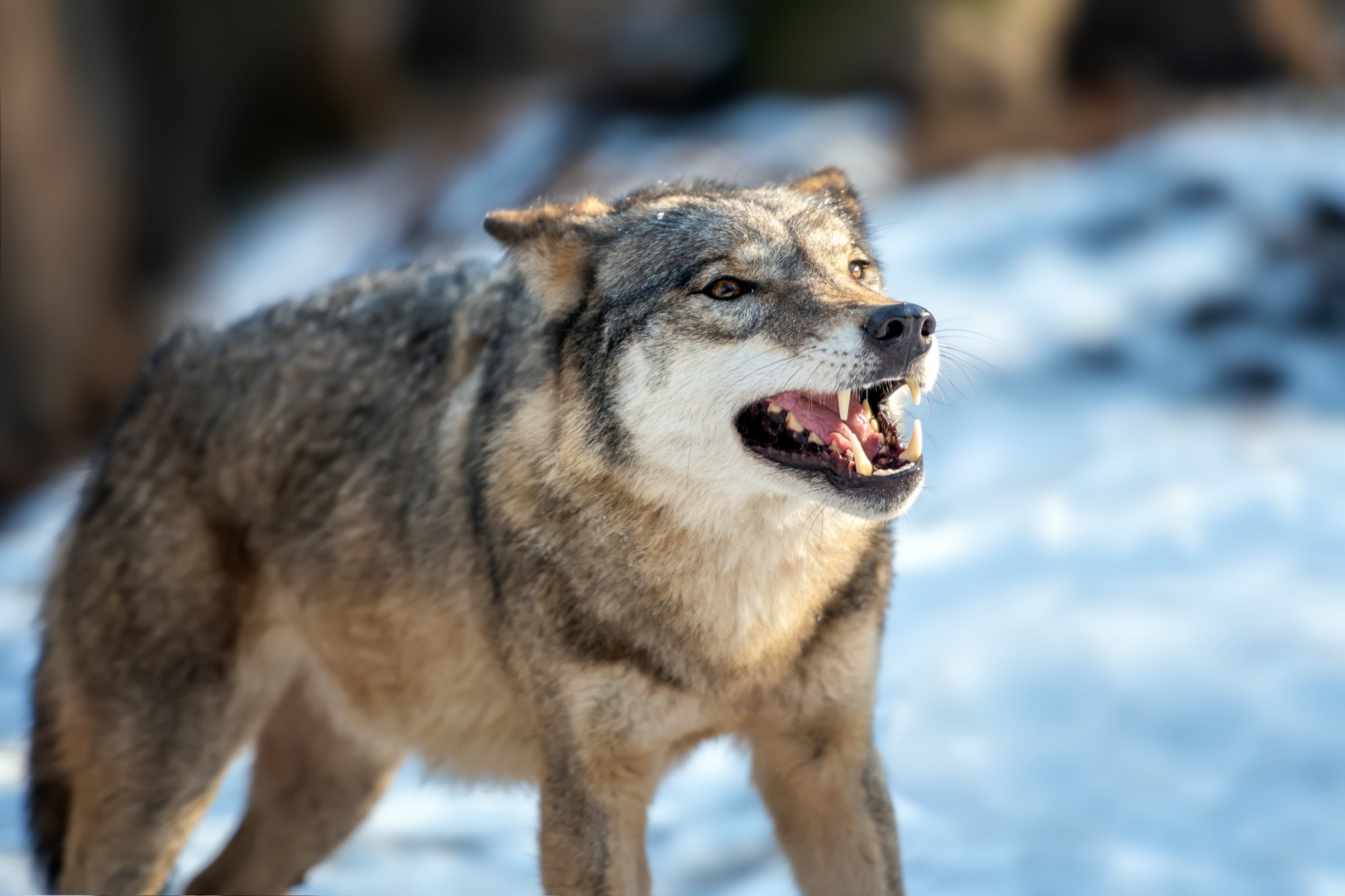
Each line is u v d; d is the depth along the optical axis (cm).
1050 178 4722
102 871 1816
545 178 5694
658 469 1519
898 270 4216
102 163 6309
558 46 8038
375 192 6456
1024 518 3008
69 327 5969
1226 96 5334
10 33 5819
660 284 1555
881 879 1562
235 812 2372
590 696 1548
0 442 5669
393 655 1750
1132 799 2039
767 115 5578
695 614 1533
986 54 5353
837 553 1534
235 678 1823
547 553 1553
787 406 1552
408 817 2302
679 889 1966
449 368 1742
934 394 3275
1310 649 2347
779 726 1593
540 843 1580
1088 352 3747
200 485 1830
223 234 6794
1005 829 1997
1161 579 2680
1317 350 3653
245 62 7019
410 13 7919
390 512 1728
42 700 1939
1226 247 4091
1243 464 3111
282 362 1847
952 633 2577
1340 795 1989
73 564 1894
